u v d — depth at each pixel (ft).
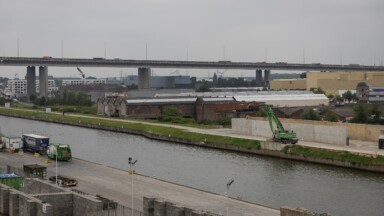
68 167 359.46
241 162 403.75
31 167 311.47
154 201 207.31
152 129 591.37
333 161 383.86
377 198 281.13
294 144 431.02
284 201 275.80
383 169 352.49
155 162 403.75
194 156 435.53
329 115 629.92
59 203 211.20
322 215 190.80
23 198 205.46
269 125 475.72
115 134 610.65
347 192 295.69
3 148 445.37
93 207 202.69
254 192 297.12
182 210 197.26
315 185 315.37
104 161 410.52
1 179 270.67
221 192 296.71
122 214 217.97
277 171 363.15
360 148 408.67
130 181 309.01
